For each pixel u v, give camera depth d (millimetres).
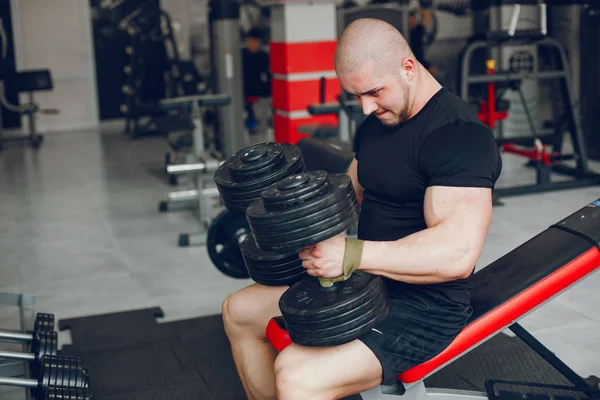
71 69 8758
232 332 1860
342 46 1559
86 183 5723
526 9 4863
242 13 8609
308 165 2523
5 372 2076
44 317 2211
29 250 3977
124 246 3980
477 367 2355
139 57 7812
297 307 1486
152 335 2768
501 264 1825
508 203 4328
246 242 1835
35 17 8508
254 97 7879
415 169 1602
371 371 1550
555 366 1879
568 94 4602
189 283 3350
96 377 2438
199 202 4215
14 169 6434
